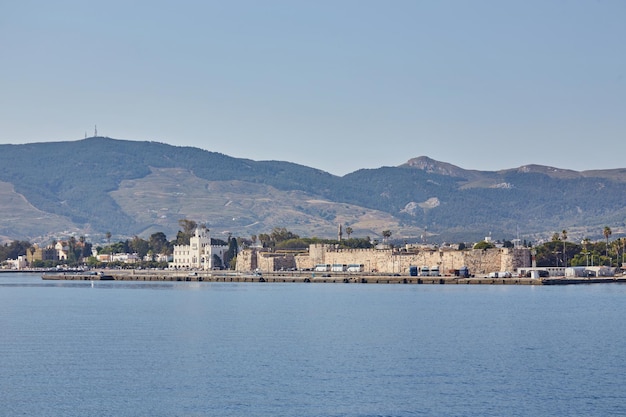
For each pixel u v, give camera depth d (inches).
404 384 5511.8
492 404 5029.5
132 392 5315.0
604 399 5132.9
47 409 4943.4
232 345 7062.0
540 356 6535.4
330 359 6373.0
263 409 4923.7
